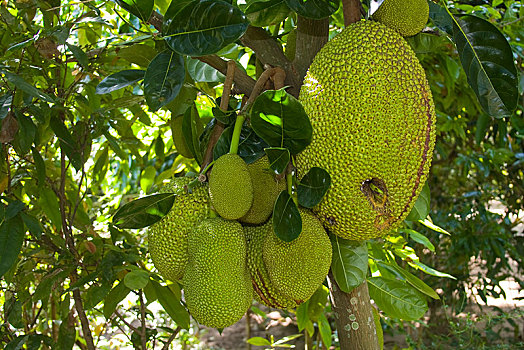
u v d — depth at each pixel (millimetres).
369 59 1121
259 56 1375
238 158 1203
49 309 2693
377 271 1930
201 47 1168
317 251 1164
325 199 1175
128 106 1909
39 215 2199
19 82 1369
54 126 1800
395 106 1114
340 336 1408
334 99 1125
